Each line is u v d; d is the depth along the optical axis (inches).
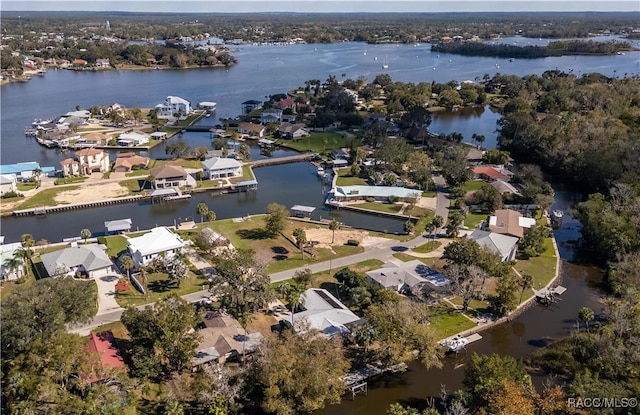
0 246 3924.7
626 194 4670.3
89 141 7332.7
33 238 4429.1
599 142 6166.3
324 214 5137.8
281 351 2484.0
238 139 7849.4
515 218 4589.1
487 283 3750.0
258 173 6501.0
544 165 6830.7
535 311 3469.5
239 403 2444.6
